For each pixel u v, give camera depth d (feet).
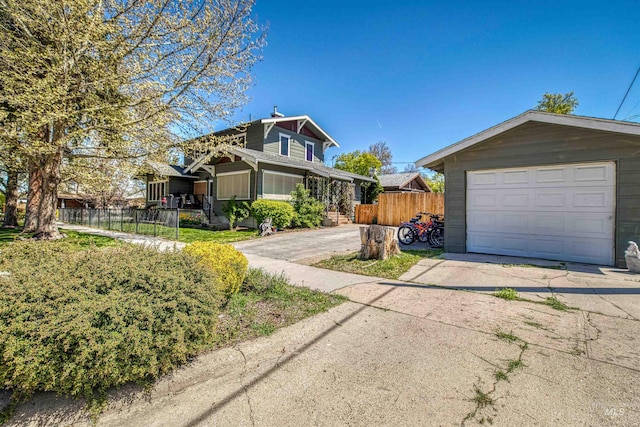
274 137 54.95
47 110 21.53
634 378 7.14
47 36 23.22
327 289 14.75
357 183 66.59
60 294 6.84
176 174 54.34
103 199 68.33
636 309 11.62
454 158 24.94
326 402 6.48
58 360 6.12
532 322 10.50
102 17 23.25
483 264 19.90
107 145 27.37
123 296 7.34
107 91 25.85
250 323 10.62
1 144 23.07
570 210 20.31
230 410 6.31
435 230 31.60
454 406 6.24
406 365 7.86
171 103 26.99
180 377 7.48
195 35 25.31
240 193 46.62
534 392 6.65
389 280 16.39
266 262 21.50
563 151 20.33
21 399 6.42
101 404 6.32
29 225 33.06
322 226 50.39
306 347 8.96
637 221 17.99
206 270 10.01
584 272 17.39
